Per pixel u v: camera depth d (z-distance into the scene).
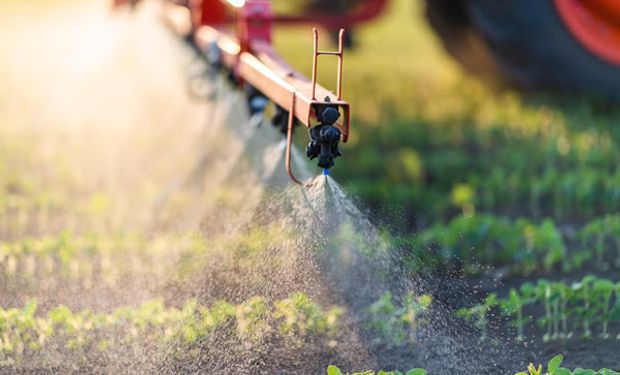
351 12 10.47
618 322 5.52
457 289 5.94
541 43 9.92
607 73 10.12
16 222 7.36
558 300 5.67
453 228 6.64
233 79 7.36
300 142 8.77
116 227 7.20
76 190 8.23
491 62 10.73
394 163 9.06
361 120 10.60
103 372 4.76
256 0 6.61
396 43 16.36
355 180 8.42
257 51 6.32
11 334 5.11
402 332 5.16
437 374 4.77
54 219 7.43
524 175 8.76
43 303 5.68
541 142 9.59
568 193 7.95
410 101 11.47
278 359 4.90
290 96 4.80
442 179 8.66
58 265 6.35
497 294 5.92
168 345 5.01
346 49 10.59
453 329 5.29
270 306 5.27
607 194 7.99
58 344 5.05
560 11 9.73
